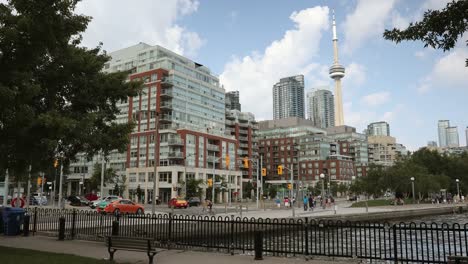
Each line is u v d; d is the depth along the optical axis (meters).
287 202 69.19
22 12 12.23
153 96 111.06
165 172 103.19
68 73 17.00
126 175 110.31
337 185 160.38
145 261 12.73
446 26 8.34
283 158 185.00
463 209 73.38
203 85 124.06
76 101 18.22
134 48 122.38
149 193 104.75
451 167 110.25
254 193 143.75
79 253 14.19
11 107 12.20
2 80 12.06
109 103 21.25
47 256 12.51
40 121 12.77
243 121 157.00
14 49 12.33
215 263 12.44
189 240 18.02
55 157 17.17
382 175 91.62
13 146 13.31
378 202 90.50
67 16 14.34
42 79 16.44
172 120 110.44
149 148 108.12
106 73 20.22
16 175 14.93
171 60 115.56
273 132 195.62
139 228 20.30
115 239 12.68
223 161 121.12
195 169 108.12
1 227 20.02
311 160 178.25
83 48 19.39
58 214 23.03
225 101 147.62
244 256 13.88
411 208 62.97
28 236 19.19
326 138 181.25
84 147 18.47
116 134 19.17
